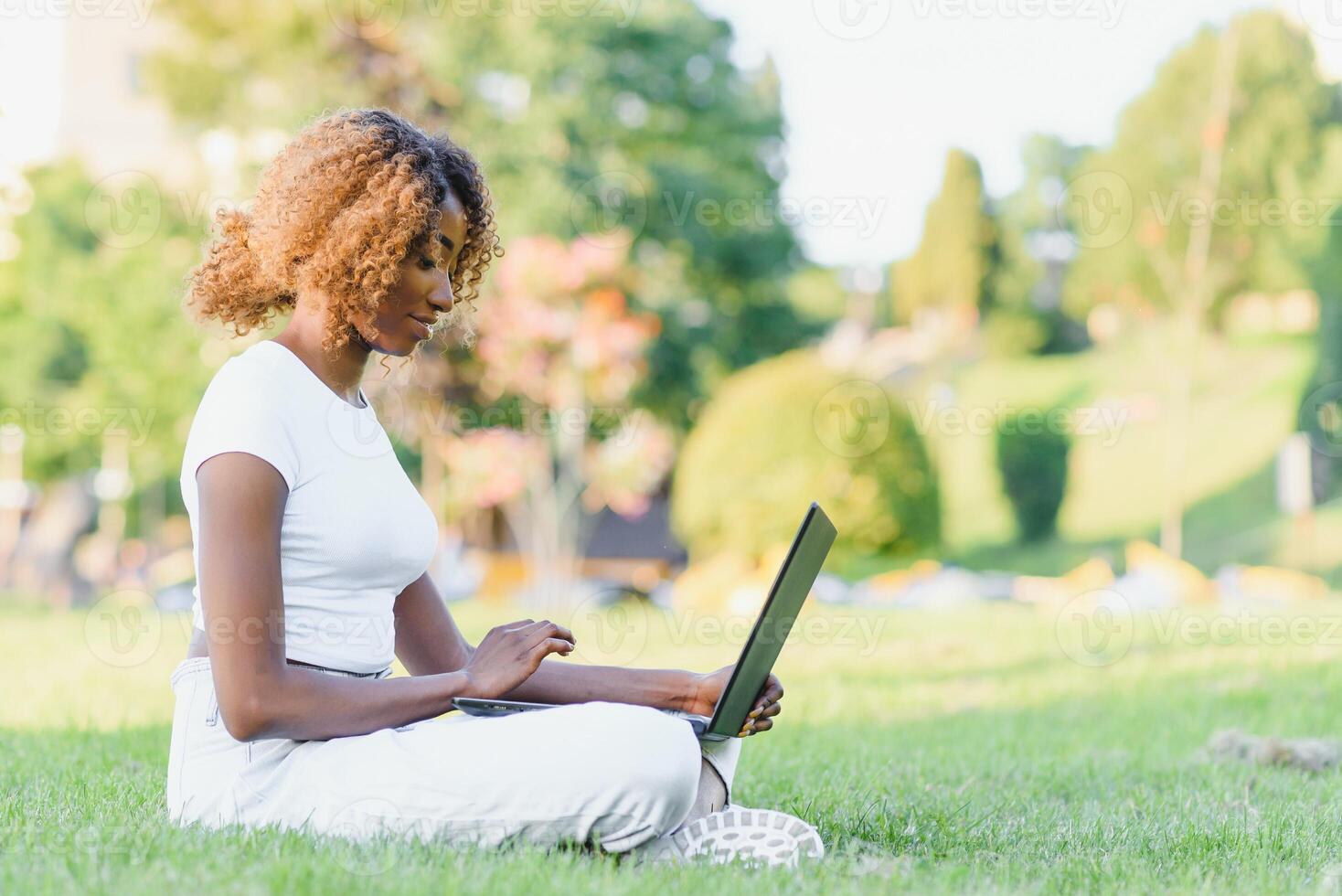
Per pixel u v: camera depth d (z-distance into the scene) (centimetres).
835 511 1092
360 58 1429
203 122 1423
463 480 1284
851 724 518
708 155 1588
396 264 223
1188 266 1809
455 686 217
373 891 185
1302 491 1633
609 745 205
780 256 1650
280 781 218
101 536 1574
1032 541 1931
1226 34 1750
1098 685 646
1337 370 1802
